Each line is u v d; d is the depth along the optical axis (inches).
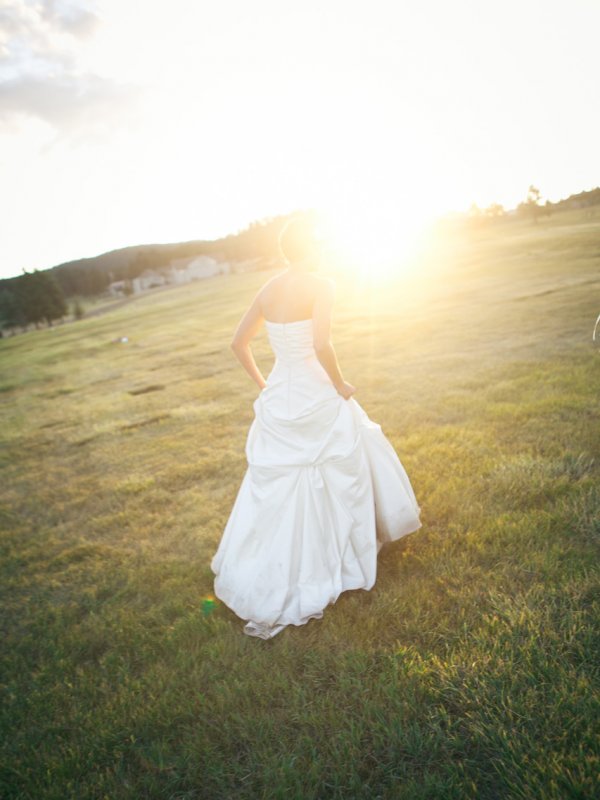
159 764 80.9
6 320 2859.3
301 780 74.4
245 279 2719.0
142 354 703.1
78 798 78.6
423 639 95.6
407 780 71.4
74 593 137.3
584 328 344.5
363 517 114.1
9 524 198.4
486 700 78.9
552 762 68.0
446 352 367.2
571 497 131.7
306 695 88.4
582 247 1004.6
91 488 221.3
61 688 101.4
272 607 105.6
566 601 95.8
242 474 204.4
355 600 109.3
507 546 116.4
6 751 89.4
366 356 412.5
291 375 112.4
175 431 289.0
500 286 710.5
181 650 103.3
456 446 182.1
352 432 113.6
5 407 485.1
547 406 204.4
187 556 144.9
